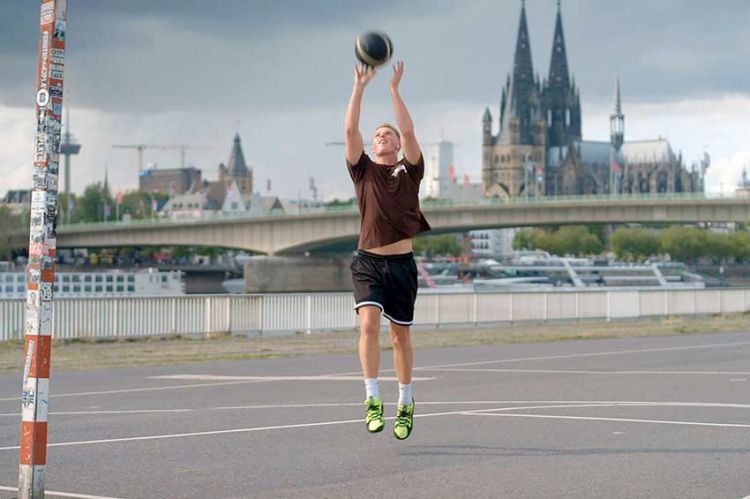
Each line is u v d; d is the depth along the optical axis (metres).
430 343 41.12
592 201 144.00
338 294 52.62
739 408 16.69
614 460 11.55
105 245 191.38
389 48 11.05
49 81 8.38
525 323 58.44
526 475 10.65
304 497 9.59
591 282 172.88
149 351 37.66
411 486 10.09
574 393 19.62
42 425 8.54
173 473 10.88
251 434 13.82
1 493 9.41
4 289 99.69
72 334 44.41
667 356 31.66
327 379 23.64
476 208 151.25
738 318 63.75
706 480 10.36
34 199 8.45
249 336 48.41
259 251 172.50
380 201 11.27
